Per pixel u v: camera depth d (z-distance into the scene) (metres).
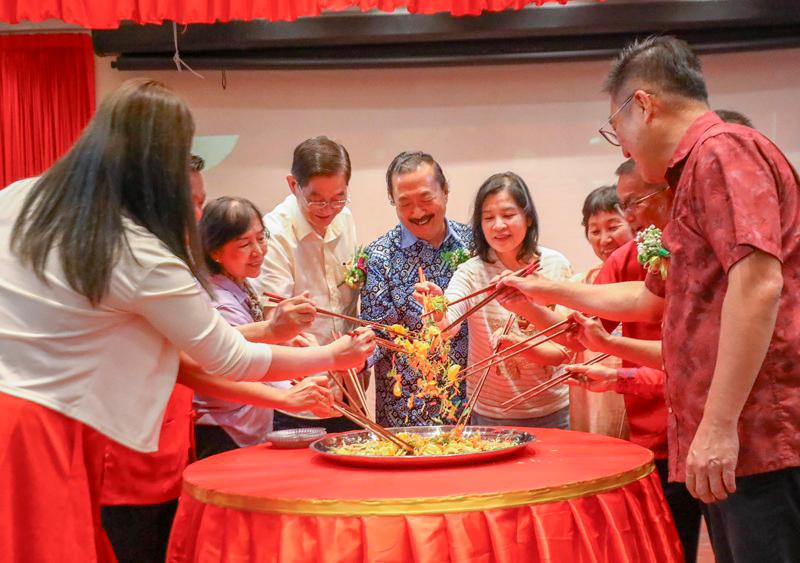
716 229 1.67
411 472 2.01
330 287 3.29
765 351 1.61
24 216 1.76
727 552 1.86
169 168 1.79
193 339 1.81
